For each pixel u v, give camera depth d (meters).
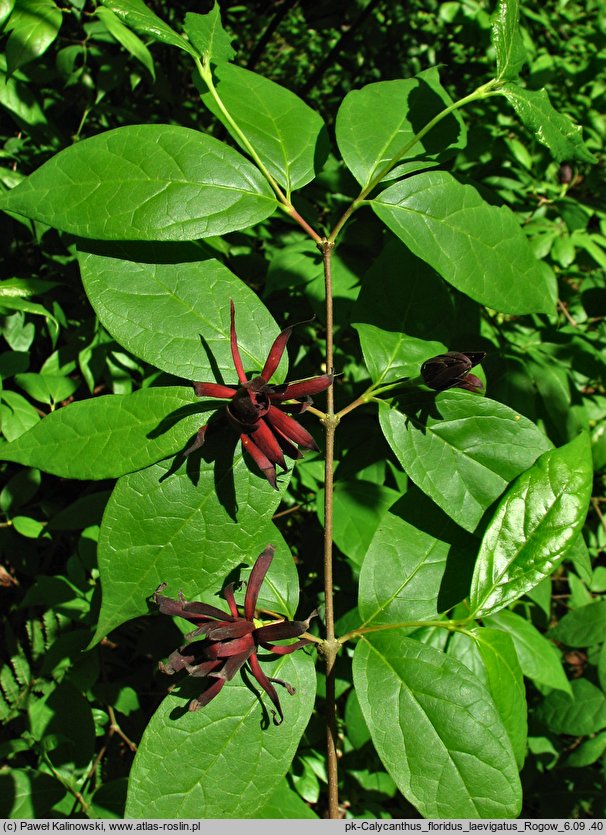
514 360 0.34
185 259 0.24
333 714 0.23
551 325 0.38
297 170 0.26
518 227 0.26
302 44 0.62
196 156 0.23
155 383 0.30
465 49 0.49
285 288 0.32
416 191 0.25
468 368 0.22
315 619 0.32
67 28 0.36
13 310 0.30
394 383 0.25
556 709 0.36
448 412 0.24
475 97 0.24
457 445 0.24
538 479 0.23
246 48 0.58
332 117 0.49
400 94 0.27
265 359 0.23
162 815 0.21
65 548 0.41
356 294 0.31
